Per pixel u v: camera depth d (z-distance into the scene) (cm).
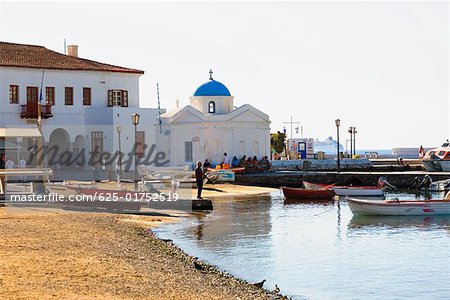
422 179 7994
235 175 8169
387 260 3434
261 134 9381
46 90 8181
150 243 3494
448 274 3114
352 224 4778
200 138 9019
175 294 2198
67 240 3141
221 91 9675
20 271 2314
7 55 8162
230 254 3553
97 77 8550
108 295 2067
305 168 9994
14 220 3784
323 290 2800
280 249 3722
